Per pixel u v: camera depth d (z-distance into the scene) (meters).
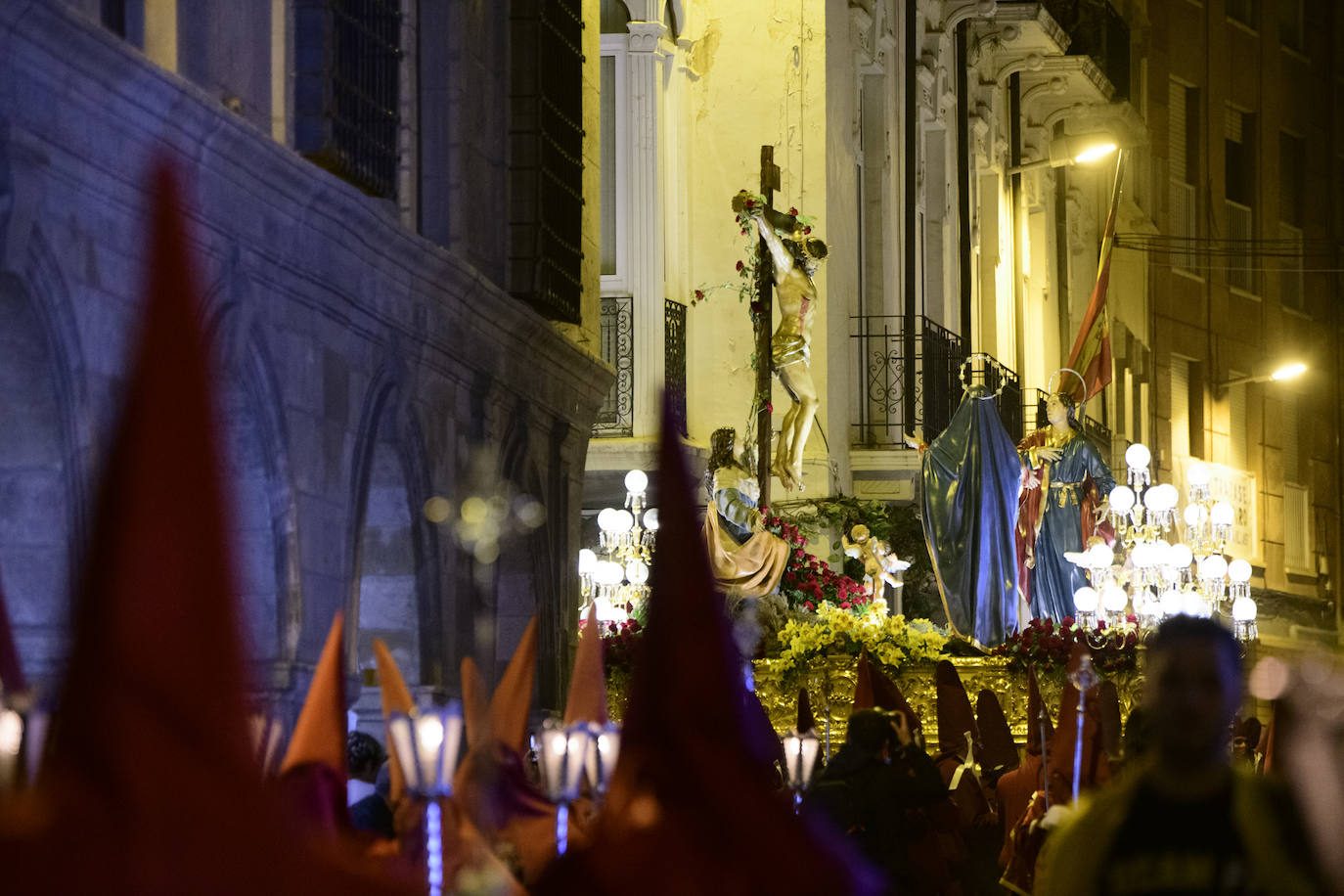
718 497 44.31
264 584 23.58
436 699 28.58
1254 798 9.29
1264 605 97.94
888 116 62.09
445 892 13.45
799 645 42.03
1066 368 56.47
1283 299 103.56
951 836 24.06
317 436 24.81
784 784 23.50
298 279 24.08
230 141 21.06
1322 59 107.19
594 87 39.84
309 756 14.87
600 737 18.61
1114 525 53.84
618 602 43.00
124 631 5.63
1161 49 94.56
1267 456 100.12
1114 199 59.62
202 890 5.69
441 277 29.22
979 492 48.81
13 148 17.06
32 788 5.66
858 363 59.94
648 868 8.38
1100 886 9.41
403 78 28.95
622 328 52.69
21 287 17.56
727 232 56.16
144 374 5.67
